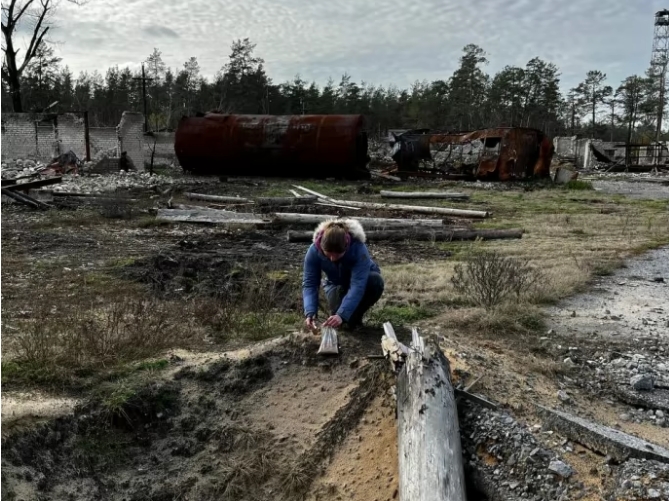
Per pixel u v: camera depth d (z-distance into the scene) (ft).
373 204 54.90
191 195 59.06
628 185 92.48
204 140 82.74
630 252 34.83
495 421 12.76
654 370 16.88
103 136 85.76
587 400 15.15
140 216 47.47
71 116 85.15
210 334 18.70
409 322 20.30
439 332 19.12
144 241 37.09
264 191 67.72
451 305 22.77
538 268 29.12
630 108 239.91
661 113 227.81
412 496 10.80
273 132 80.38
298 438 13.99
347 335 17.61
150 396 14.33
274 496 12.91
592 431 12.09
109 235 38.88
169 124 175.63
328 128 78.95
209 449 13.87
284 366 15.96
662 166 132.16
